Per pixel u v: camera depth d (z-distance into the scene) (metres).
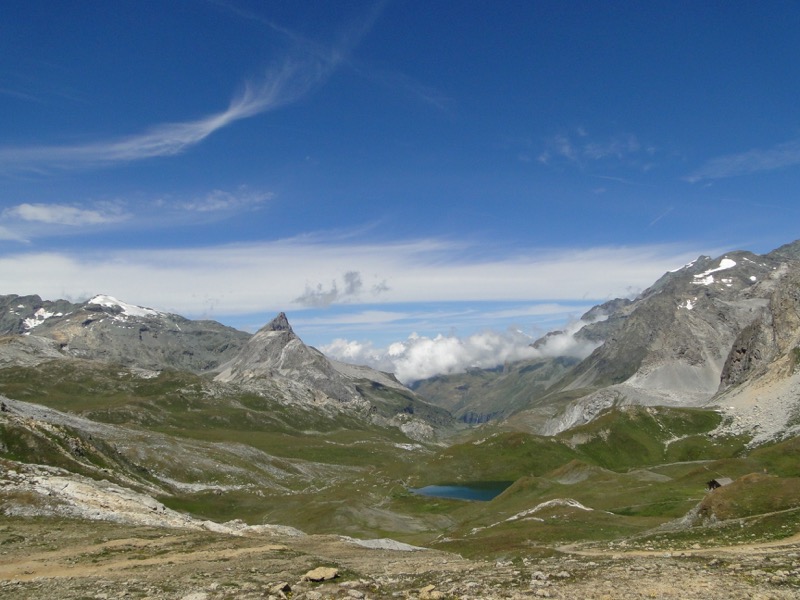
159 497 157.50
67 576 42.00
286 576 40.28
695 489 139.00
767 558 40.47
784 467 175.88
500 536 92.25
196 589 36.38
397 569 50.59
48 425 148.25
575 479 184.38
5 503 67.31
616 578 35.75
